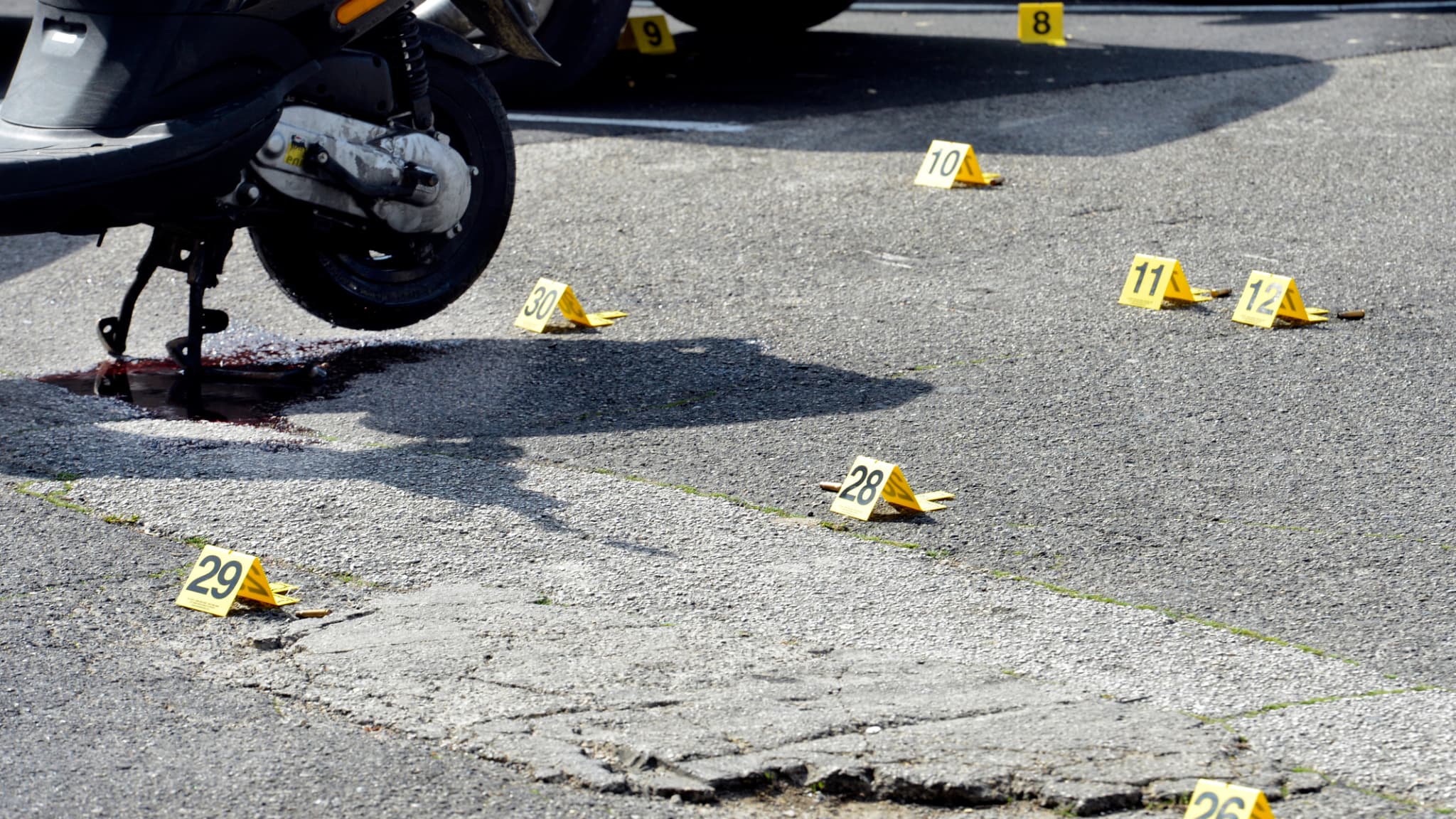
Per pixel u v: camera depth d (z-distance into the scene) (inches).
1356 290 484.1
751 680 259.8
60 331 475.8
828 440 379.6
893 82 808.9
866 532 328.5
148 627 285.3
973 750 234.8
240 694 259.8
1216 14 1018.7
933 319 469.4
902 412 397.4
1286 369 421.4
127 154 377.4
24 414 403.2
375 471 361.1
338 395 419.8
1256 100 746.8
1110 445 373.1
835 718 245.4
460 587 300.4
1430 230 541.0
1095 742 237.3
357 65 414.6
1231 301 478.9
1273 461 361.7
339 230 426.0
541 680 260.1
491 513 337.1
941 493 346.3
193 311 412.8
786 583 302.5
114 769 236.2
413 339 466.3
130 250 554.9
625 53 905.5
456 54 449.1
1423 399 396.8
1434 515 329.7
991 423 388.8
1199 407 396.8
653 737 239.8
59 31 401.4
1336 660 268.8
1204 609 290.4
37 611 290.7
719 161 655.1
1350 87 768.3
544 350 452.4
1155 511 335.6
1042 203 589.6
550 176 637.3
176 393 422.9
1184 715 247.4
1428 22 941.2
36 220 378.9
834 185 617.9
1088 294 489.7
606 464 367.2
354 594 298.4
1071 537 323.6
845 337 455.5
